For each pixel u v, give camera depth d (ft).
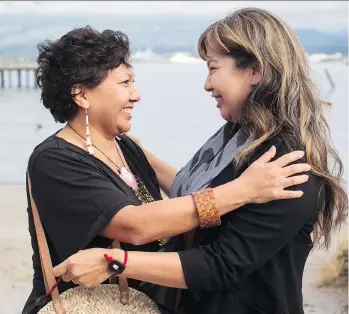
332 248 17.42
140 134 40.88
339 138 31.65
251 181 5.05
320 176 5.21
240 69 5.31
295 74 5.20
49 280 5.35
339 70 59.00
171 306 5.79
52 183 5.46
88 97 5.67
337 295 15.57
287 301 5.45
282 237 5.10
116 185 5.71
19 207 25.46
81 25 6.11
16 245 20.25
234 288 5.39
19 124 43.39
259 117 5.19
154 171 7.09
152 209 5.17
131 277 5.14
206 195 5.09
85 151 5.67
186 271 5.11
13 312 14.60
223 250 5.16
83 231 5.36
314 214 5.40
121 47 5.66
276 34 5.21
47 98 5.82
